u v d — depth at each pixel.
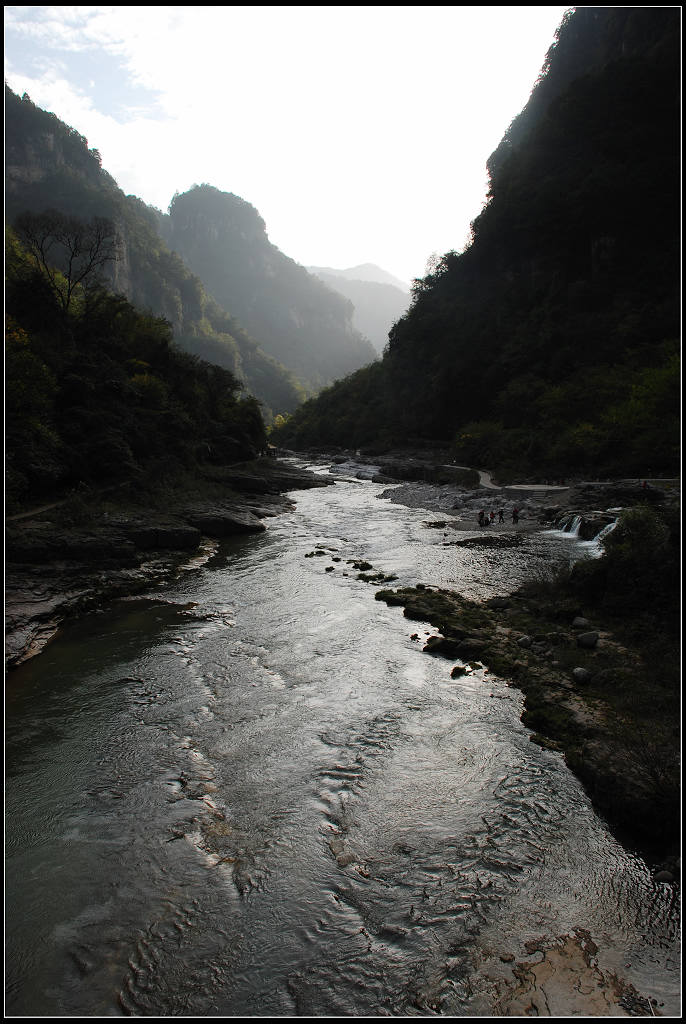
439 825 9.51
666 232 65.94
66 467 30.83
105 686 14.39
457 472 54.12
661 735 10.55
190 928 7.79
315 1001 6.79
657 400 44.16
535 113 109.31
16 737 12.20
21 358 30.34
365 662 15.41
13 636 16.23
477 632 16.48
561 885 8.25
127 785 10.70
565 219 73.62
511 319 77.12
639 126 71.62
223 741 12.01
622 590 16.75
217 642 16.95
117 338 48.28
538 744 11.44
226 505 36.41
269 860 8.91
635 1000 6.55
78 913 8.04
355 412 104.56
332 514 39.00
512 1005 6.58
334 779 10.73
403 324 96.25
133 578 22.69
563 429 53.31
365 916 7.90
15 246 53.19
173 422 43.16
